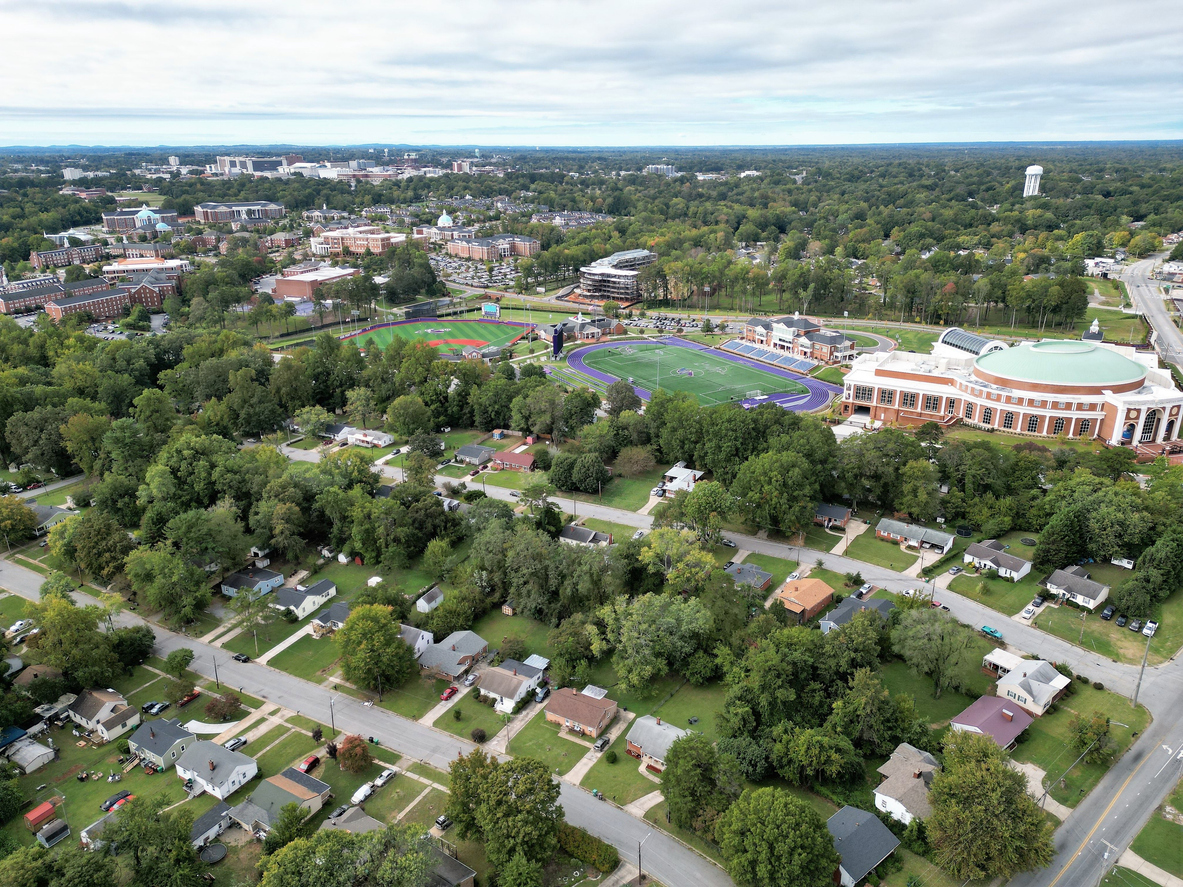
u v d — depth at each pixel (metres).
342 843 97.81
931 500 192.38
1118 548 170.12
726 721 127.38
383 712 140.62
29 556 197.25
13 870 97.12
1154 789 116.00
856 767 118.38
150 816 107.06
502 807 104.75
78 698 140.62
